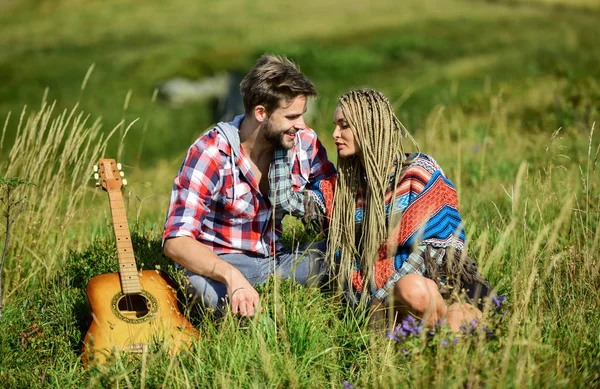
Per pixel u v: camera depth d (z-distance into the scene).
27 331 3.65
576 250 3.89
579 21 34.28
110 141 19.14
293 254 4.08
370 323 3.55
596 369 3.01
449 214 3.62
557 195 4.62
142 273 3.86
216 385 3.07
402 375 3.00
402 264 3.62
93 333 3.46
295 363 3.21
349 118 3.69
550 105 8.87
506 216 4.70
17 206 4.65
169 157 18.47
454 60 27.56
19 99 25.08
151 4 49.53
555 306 3.49
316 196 4.00
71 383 3.26
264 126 3.77
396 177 3.65
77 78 27.69
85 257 4.49
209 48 32.00
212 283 3.72
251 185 3.89
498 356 2.95
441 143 8.07
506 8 40.81
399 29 35.78
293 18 42.53
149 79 26.64
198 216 3.78
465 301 3.42
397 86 22.56
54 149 4.81
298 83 3.68
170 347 3.36
